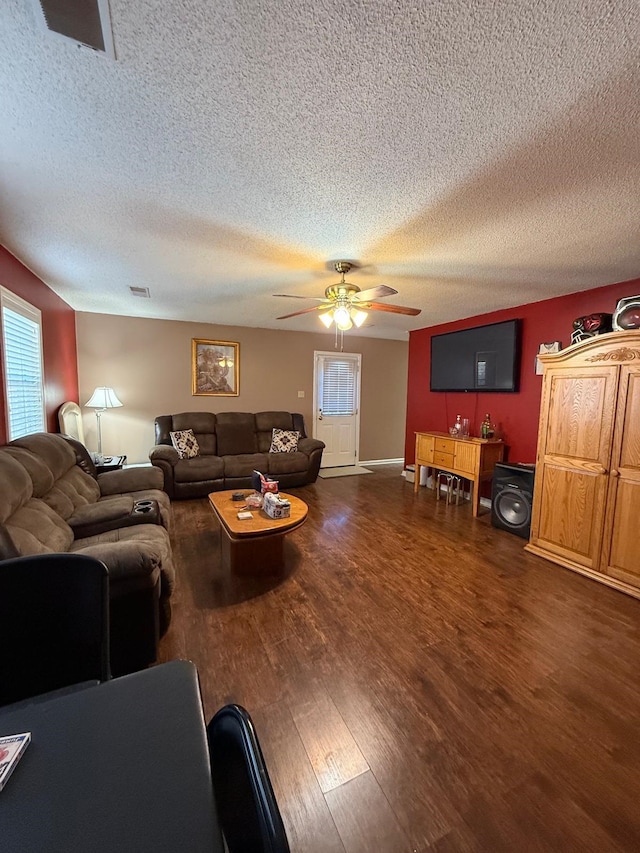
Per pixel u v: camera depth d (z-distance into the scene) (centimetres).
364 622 214
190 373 554
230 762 67
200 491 461
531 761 134
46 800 57
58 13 93
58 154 154
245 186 178
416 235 229
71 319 457
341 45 103
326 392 645
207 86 118
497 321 437
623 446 251
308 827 113
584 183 170
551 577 271
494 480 371
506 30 98
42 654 104
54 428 380
